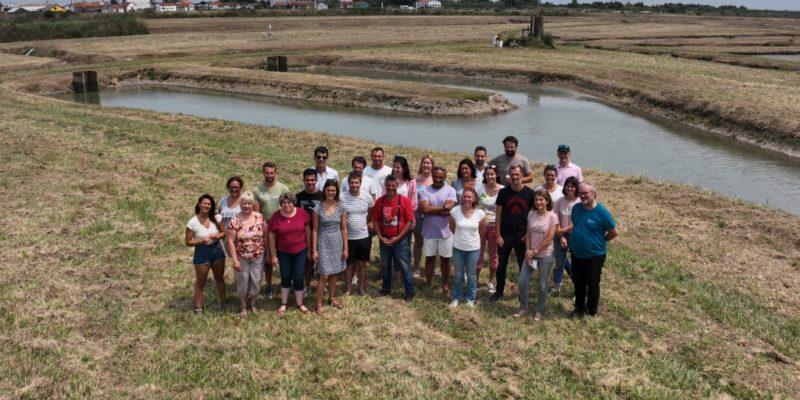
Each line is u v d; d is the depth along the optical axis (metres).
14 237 10.95
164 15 101.38
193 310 8.52
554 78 40.84
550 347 7.60
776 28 88.75
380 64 50.59
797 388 6.76
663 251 10.99
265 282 9.76
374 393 6.60
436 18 105.00
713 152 21.78
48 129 21.70
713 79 33.59
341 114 31.44
